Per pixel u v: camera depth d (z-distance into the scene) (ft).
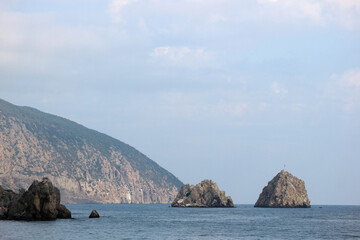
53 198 435.94
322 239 341.00
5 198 439.22
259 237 352.90
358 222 549.13
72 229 367.45
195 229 419.95
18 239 294.66
